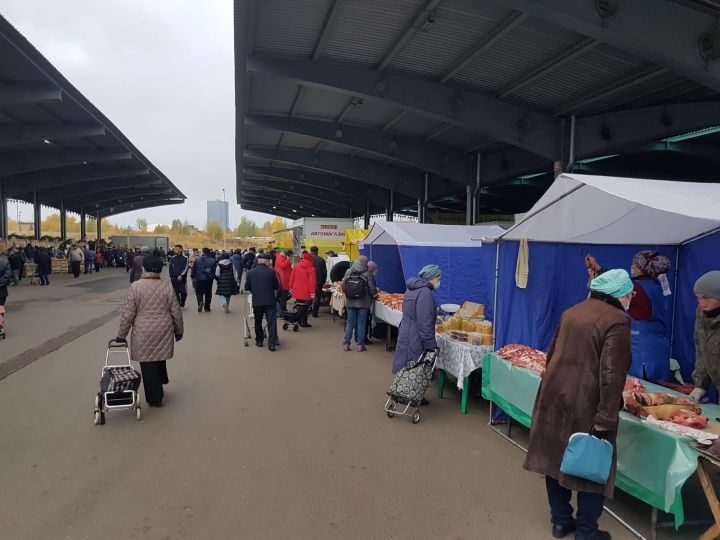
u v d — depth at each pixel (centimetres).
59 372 680
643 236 503
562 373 289
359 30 918
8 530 305
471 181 1747
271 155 2148
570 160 1167
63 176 3203
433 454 427
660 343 460
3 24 1220
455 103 1138
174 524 314
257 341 887
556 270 535
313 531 308
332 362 769
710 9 673
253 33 941
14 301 1584
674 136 1152
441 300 823
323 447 439
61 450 425
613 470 276
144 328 521
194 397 580
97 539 297
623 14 679
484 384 504
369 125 1590
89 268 3170
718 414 355
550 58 934
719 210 289
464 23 850
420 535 306
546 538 305
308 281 1062
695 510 338
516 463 411
